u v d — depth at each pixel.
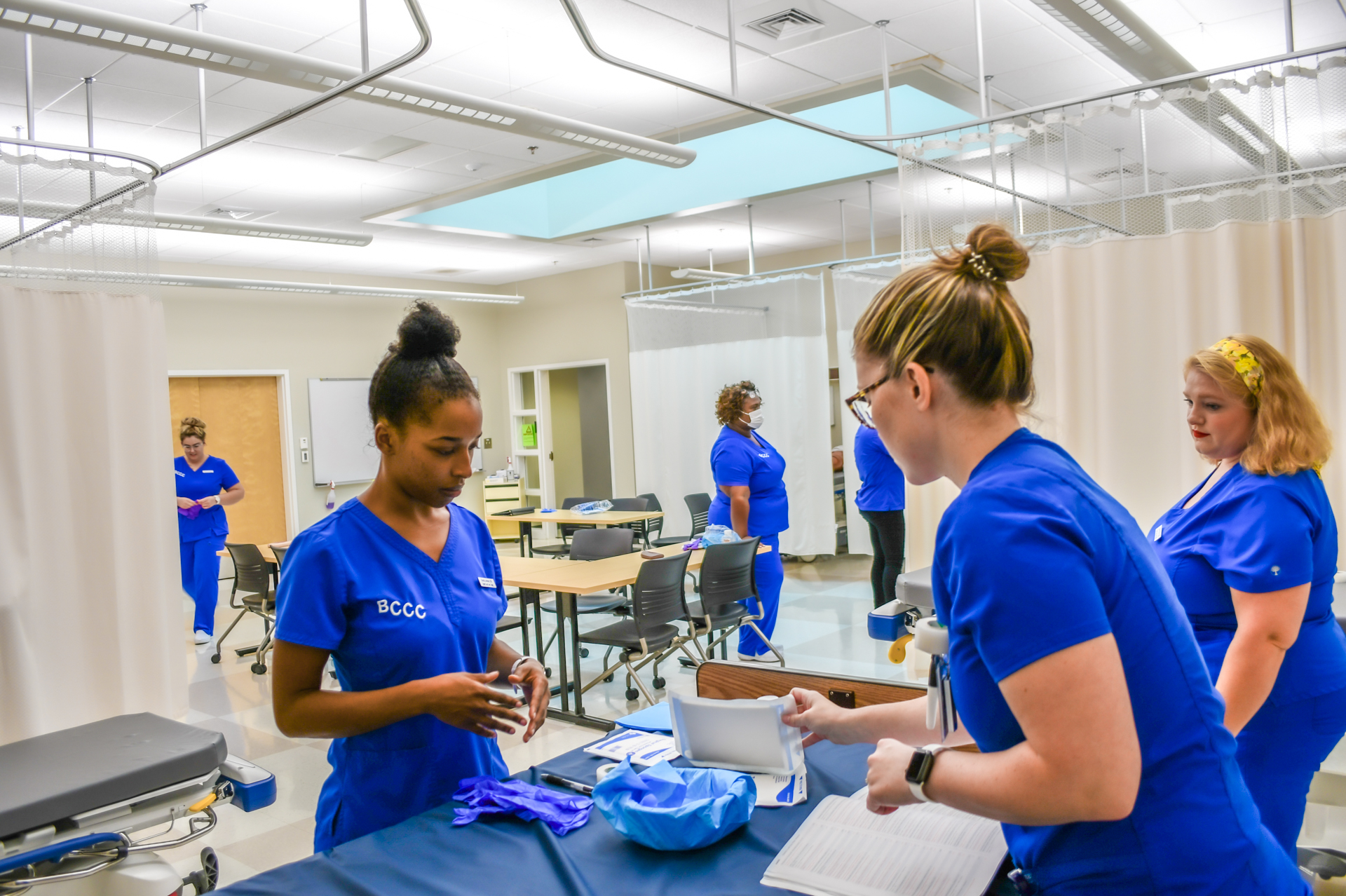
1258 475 1.73
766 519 5.09
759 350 8.80
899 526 5.48
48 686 3.20
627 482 11.59
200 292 10.10
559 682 5.25
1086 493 0.90
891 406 0.99
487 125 4.71
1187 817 0.87
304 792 3.79
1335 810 3.03
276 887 1.29
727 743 1.57
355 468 11.29
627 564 5.20
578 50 5.07
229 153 6.43
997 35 4.97
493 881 1.28
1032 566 0.82
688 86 3.37
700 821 1.34
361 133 6.14
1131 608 0.87
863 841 1.31
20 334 3.20
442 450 1.44
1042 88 5.77
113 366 3.41
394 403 1.44
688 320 9.28
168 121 5.73
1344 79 2.96
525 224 9.61
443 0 4.45
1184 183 3.35
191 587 6.92
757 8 4.58
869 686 1.86
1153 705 0.87
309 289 8.87
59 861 1.85
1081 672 0.79
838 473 9.72
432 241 9.53
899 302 0.97
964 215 3.91
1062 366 3.54
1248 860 0.89
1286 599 1.62
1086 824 0.91
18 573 3.13
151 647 3.44
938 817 1.37
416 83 4.08
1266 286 3.17
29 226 4.08
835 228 9.73
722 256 11.24
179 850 3.24
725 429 5.03
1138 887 0.88
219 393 10.34
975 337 0.92
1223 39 5.18
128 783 1.94
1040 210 4.15
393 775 1.53
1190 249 3.29
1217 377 1.77
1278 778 1.76
